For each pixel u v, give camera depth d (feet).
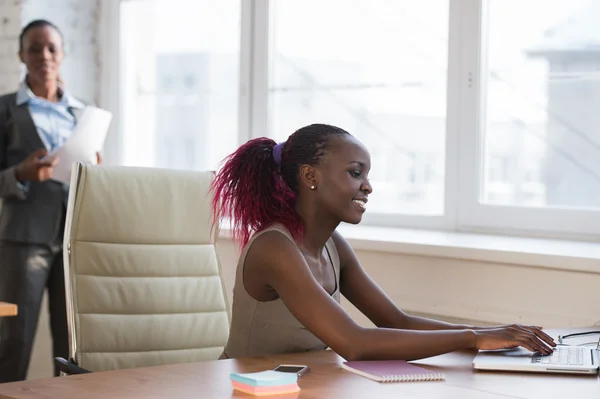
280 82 11.68
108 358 6.95
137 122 13.12
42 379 4.83
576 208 9.23
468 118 9.93
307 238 6.06
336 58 11.15
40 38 10.91
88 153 10.45
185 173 7.63
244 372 5.04
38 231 10.61
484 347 5.47
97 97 13.25
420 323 6.56
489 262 8.40
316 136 5.92
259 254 5.81
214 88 12.37
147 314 7.19
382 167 10.80
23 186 10.61
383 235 9.60
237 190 6.11
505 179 9.78
